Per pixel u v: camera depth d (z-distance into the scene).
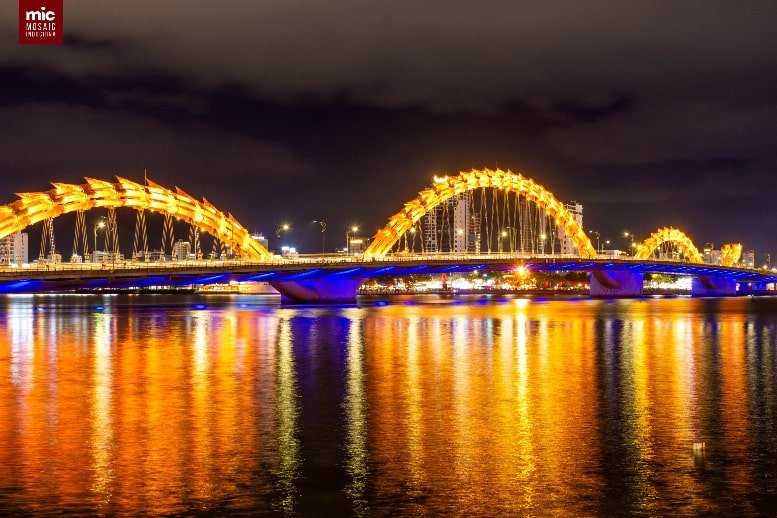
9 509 26.14
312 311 143.00
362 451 32.34
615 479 28.92
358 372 54.84
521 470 29.91
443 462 30.88
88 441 34.03
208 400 43.53
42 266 109.75
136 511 26.00
